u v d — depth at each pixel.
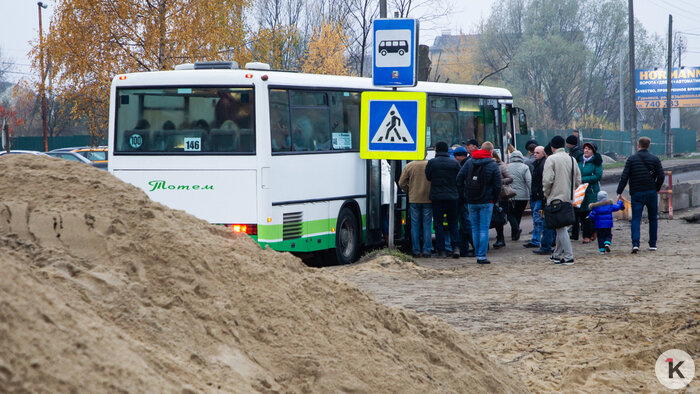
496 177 14.42
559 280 12.14
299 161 14.12
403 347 5.17
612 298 10.48
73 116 34.72
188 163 13.67
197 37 32.59
